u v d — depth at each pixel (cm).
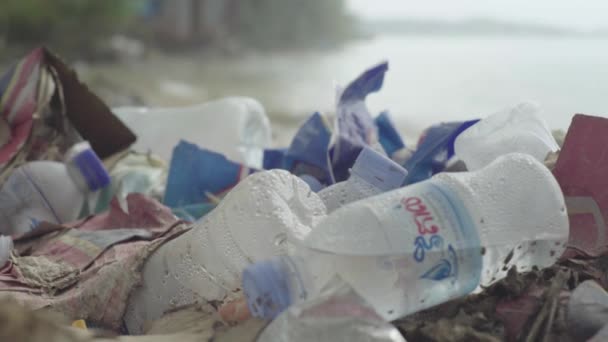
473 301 158
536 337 151
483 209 149
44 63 292
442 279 144
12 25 1947
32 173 265
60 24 1980
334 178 257
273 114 941
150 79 1470
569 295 157
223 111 330
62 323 151
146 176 293
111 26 2123
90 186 274
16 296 192
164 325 166
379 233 140
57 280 205
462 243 143
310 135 258
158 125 347
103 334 145
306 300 137
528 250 157
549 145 215
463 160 221
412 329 150
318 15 3391
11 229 263
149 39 2611
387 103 886
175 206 273
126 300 178
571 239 181
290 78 1570
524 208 152
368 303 134
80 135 306
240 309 153
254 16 3136
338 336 130
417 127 717
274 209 158
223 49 2609
